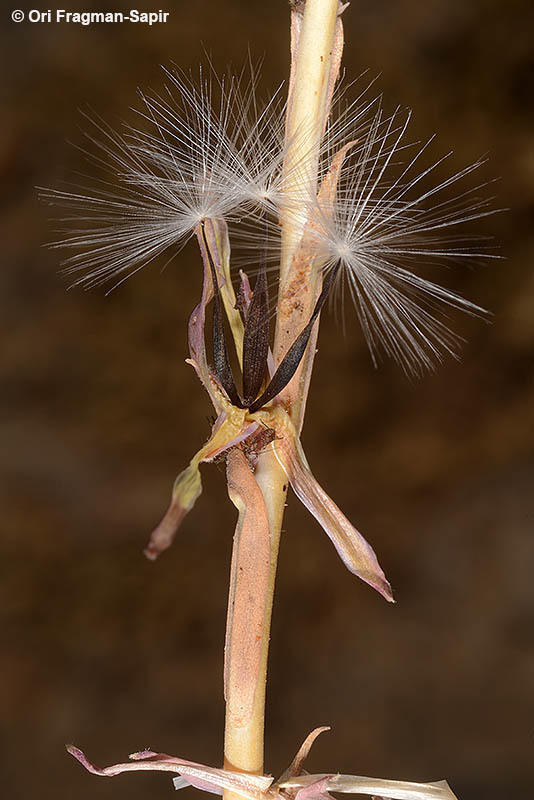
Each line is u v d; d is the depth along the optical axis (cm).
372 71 48
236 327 15
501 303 47
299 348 15
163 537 14
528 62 49
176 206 15
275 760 39
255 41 48
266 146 15
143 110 47
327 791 15
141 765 15
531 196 47
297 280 15
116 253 16
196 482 14
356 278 16
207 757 39
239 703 15
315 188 15
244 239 16
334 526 15
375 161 16
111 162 45
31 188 47
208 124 16
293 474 15
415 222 16
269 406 15
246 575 15
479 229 47
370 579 15
